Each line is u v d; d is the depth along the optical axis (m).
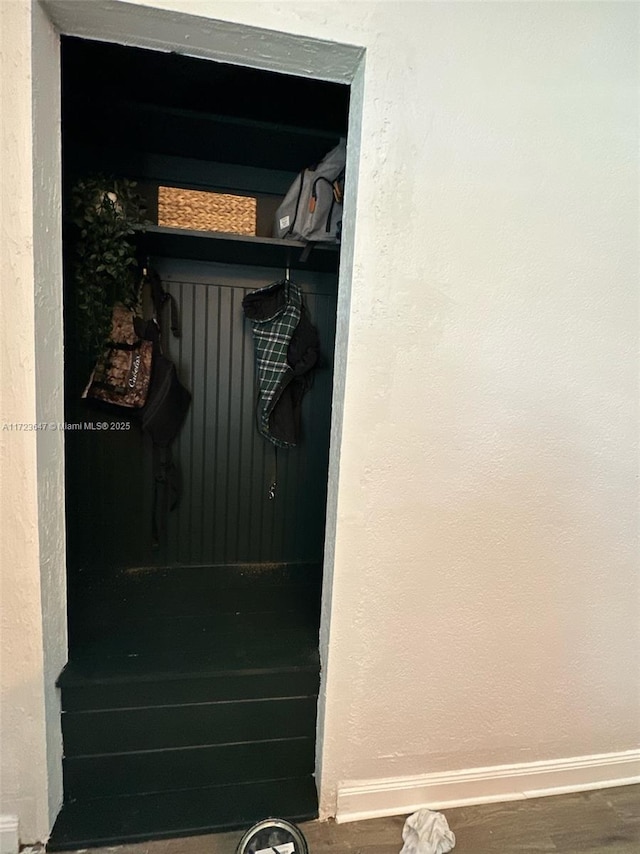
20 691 1.14
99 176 1.42
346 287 1.17
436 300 1.17
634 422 1.33
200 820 1.26
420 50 1.08
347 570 1.22
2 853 1.18
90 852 1.19
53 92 1.06
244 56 1.09
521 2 1.12
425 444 1.21
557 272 1.22
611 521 1.35
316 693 1.35
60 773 1.26
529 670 1.38
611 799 1.46
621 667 1.44
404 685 1.31
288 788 1.37
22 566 1.10
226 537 1.97
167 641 1.42
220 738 1.33
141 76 1.31
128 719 1.27
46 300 1.09
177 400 1.76
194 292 1.81
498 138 1.15
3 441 1.05
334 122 1.53
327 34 1.03
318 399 1.96
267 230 1.83
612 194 1.23
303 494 2.01
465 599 1.30
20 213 1.00
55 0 0.95
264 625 1.53
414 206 1.12
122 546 1.89
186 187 1.75
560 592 1.35
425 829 1.26
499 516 1.28
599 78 1.19
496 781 1.42
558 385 1.26
